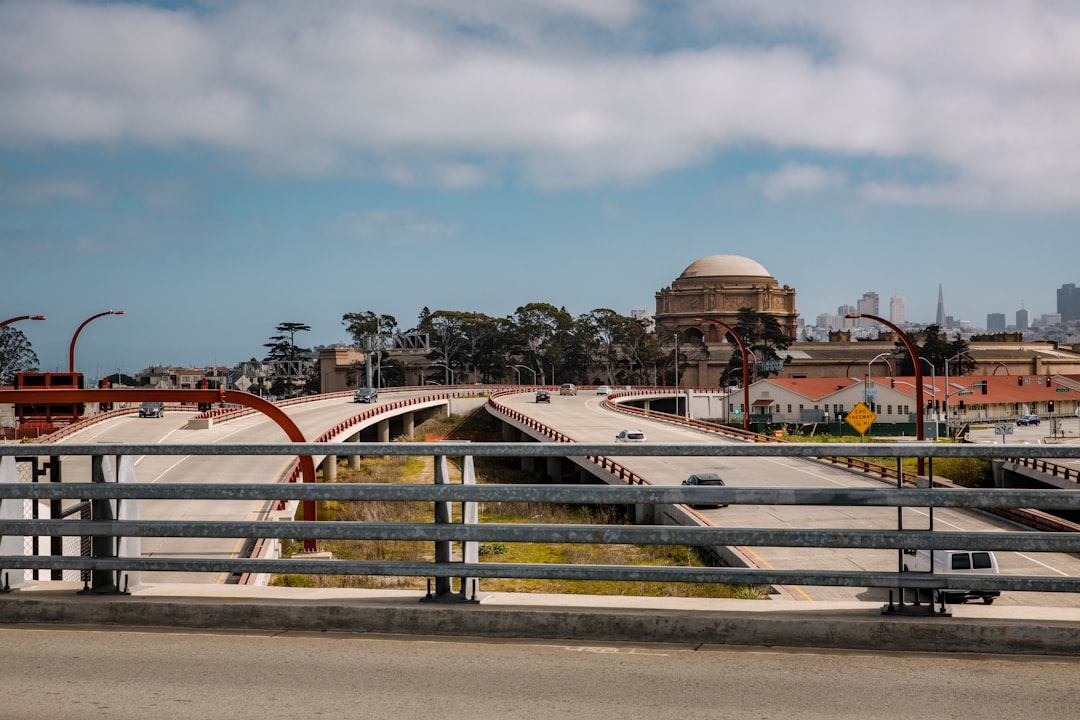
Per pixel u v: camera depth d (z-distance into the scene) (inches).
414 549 1167.6
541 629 255.4
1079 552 238.2
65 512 357.4
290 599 270.2
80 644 253.9
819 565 1048.2
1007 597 892.0
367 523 263.0
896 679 223.8
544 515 1455.5
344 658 241.1
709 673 228.4
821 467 1966.0
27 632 264.7
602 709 207.5
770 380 4554.6
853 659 237.5
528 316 7322.8
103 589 276.7
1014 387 4970.5
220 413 3068.4
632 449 253.1
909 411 4114.2
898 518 251.9
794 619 247.4
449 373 7214.6
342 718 204.1
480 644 251.3
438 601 264.8
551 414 3663.9
